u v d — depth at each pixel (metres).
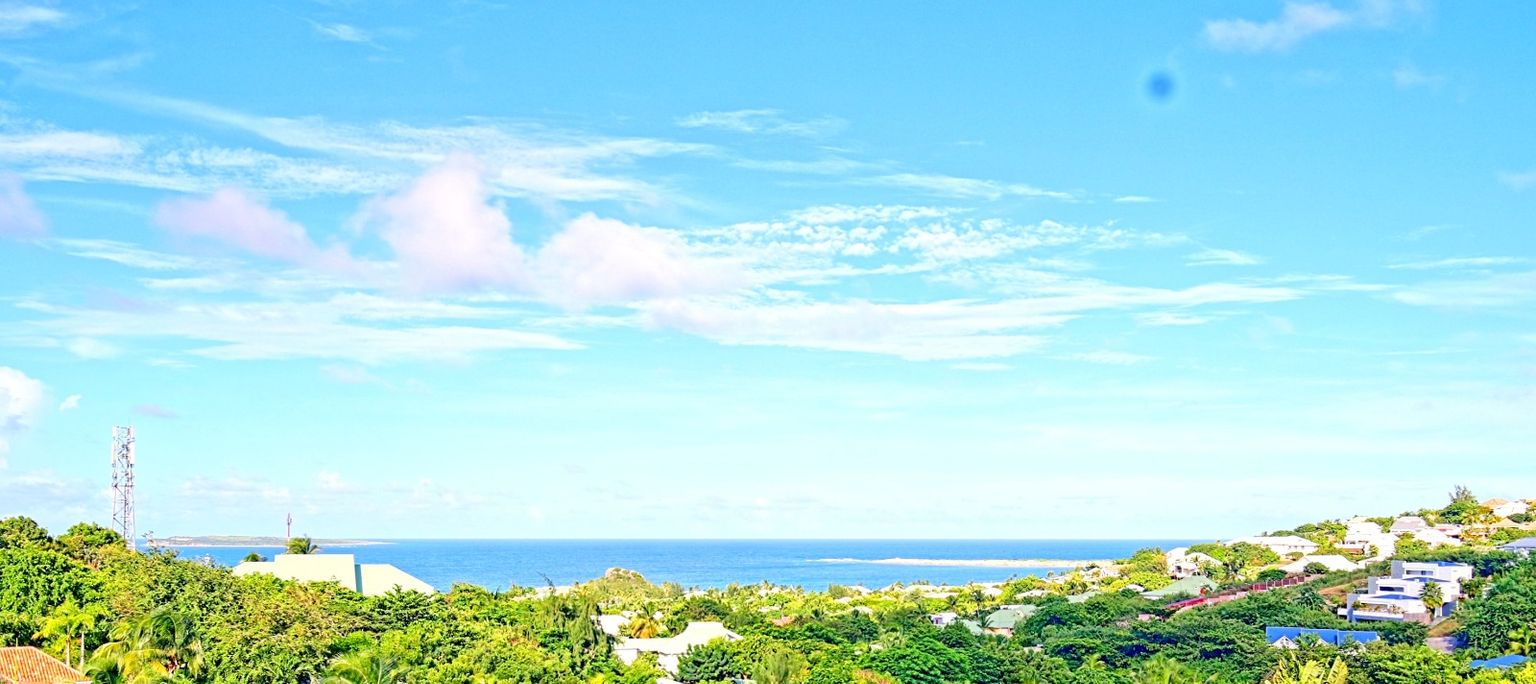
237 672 124.25
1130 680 172.75
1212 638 192.50
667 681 164.00
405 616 159.75
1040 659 181.25
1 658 117.62
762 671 161.50
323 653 133.38
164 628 120.44
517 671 137.50
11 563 145.00
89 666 111.50
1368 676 164.25
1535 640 176.62
